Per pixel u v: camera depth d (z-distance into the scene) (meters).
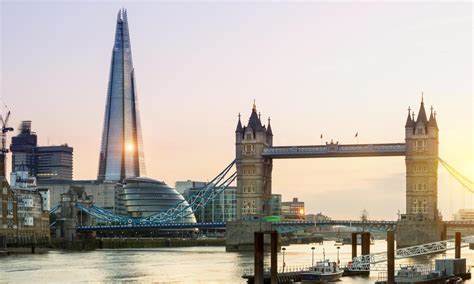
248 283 170.88
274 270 153.25
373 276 189.62
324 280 177.12
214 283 188.88
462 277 186.38
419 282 166.75
